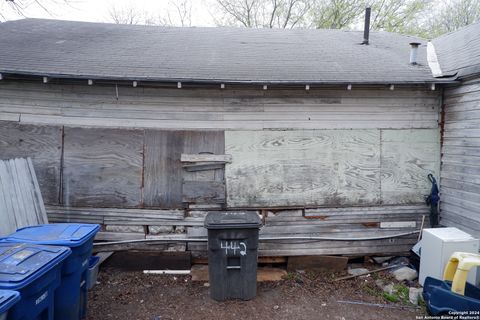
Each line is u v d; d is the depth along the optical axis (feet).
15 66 14.10
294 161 15.85
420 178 16.39
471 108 14.20
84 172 15.46
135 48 18.71
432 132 16.31
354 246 16.35
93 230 10.72
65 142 15.35
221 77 14.51
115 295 13.25
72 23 25.07
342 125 15.94
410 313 12.07
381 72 15.90
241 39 22.58
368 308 12.43
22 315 7.41
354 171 16.10
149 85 14.90
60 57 16.03
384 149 16.16
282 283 14.48
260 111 15.71
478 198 13.83
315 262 15.98
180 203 15.72
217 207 15.81
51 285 8.59
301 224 16.12
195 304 12.58
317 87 15.34
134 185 15.60
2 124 15.24
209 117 15.60
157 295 13.29
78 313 10.32
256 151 15.72
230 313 11.96
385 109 16.06
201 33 24.18
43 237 9.87
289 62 17.16
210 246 12.57
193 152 15.61
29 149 15.31
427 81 14.79
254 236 12.64
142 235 15.78
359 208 16.21
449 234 13.24
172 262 15.61
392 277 14.93
